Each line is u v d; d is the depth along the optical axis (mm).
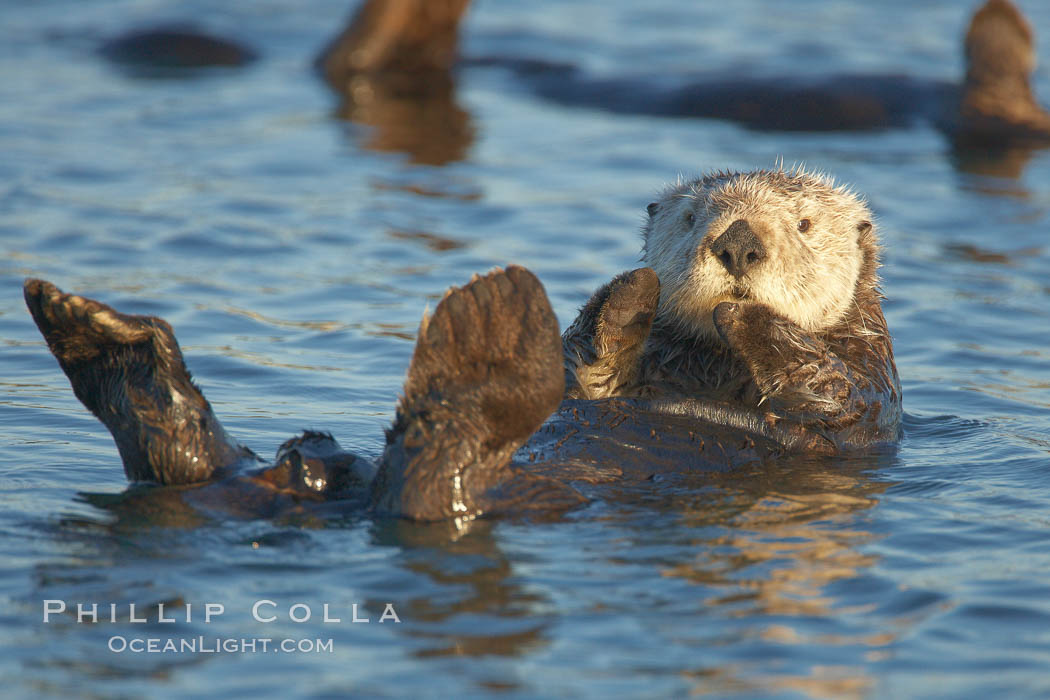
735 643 12281
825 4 68688
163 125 43562
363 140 42531
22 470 17391
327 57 53875
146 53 55312
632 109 48531
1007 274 30562
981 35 46156
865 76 49250
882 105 47719
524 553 14312
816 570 14094
